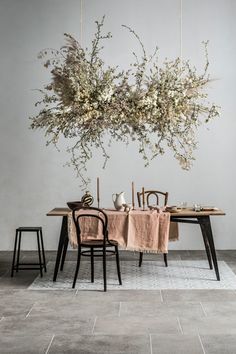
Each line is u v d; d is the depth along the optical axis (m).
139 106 6.30
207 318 4.94
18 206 8.46
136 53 8.39
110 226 6.38
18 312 5.13
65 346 4.24
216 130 8.39
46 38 8.41
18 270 6.97
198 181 8.41
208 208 6.78
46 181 8.45
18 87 8.41
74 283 6.06
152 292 5.86
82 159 8.41
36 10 8.42
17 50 8.41
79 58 6.59
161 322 4.83
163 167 8.41
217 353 4.09
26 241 8.46
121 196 6.79
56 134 6.62
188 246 8.45
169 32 8.41
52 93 8.39
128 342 4.33
